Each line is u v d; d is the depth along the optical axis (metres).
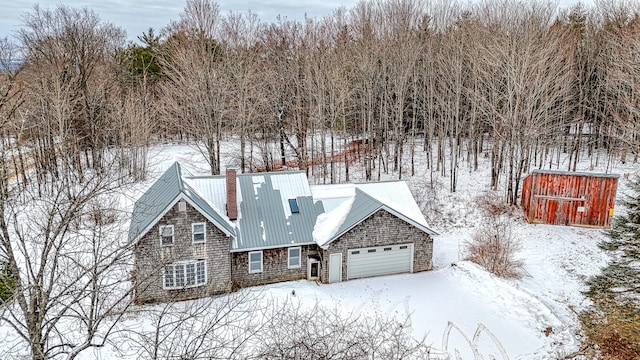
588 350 19.22
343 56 44.84
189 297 24.02
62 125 34.44
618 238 19.92
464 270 26.45
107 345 18.09
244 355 15.15
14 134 18.34
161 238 23.44
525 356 18.91
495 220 32.88
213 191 27.27
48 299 10.40
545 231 30.59
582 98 43.16
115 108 43.69
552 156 41.53
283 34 49.50
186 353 11.16
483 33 41.16
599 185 30.08
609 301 22.83
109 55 56.12
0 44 32.03
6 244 10.53
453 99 41.88
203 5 46.94
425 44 45.75
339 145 52.75
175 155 49.06
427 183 39.16
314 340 13.36
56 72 39.25
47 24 43.69
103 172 16.03
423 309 22.67
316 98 43.97
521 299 22.69
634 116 38.47
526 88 34.25
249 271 25.70
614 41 38.38
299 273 26.58
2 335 18.20
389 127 52.62
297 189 28.31
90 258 19.80
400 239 26.52
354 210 26.69
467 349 19.34
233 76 42.59
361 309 22.69
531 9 44.81
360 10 54.31
